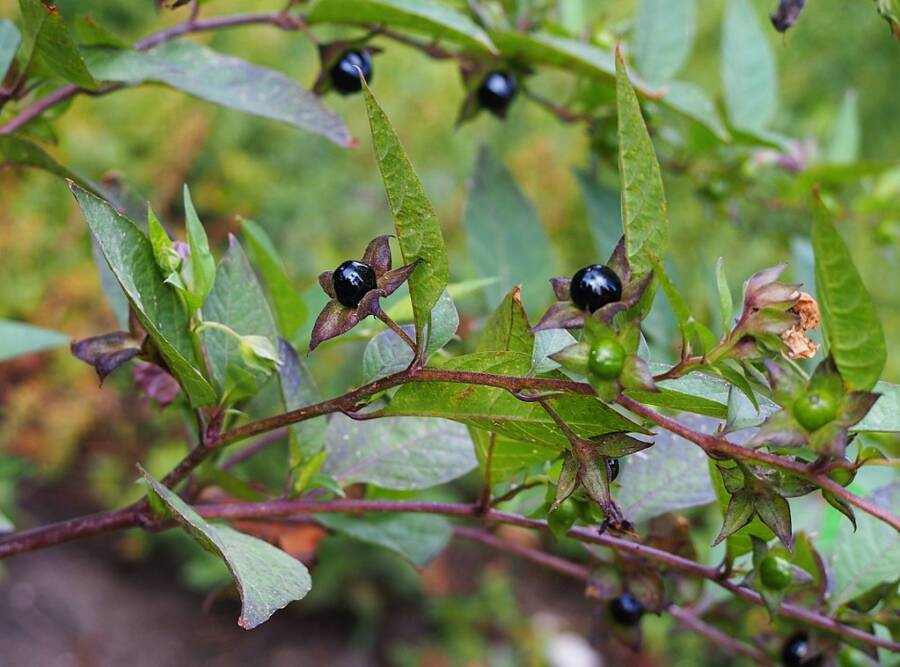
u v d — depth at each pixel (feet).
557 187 7.10
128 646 6.44
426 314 1.58
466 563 7.83
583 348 1.50
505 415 1.63
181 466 1.80
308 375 1.95
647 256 1.54
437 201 7.53
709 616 2.17
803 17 8.23
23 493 6.71
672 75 2.62
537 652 7.10
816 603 1.94
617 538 1.88
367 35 2.25
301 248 7.13
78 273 6.31
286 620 7.12
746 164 2.96
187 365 1.68
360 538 2.08
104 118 6.59
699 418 2.02
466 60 2.38
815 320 1.54
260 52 7.27
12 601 6.40
